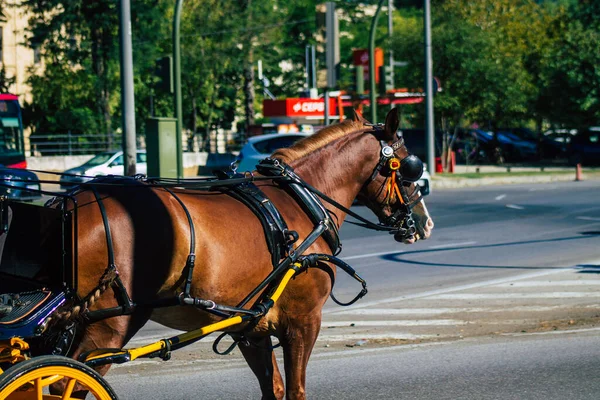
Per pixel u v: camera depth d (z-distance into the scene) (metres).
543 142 48.97
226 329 5.44
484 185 31.14
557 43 45.47
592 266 13.45
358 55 33.41
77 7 44.50
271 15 48.56
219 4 46.81
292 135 23.86
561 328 9.55
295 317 5.67
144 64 44.97
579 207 22.41
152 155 18.12
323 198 6.09
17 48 51.53
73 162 39.88
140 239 4.80
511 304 10.87
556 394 7.05
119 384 7.49
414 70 35.47
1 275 4.88
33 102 46.09
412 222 6.62
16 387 4.20
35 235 4.70
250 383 7.53
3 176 13.36
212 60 46.31
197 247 5.02
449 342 8.98
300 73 67.25
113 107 47.38
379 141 6.54
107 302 4.73
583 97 41.53
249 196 5.53
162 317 5.17
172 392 7.23
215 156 41.12
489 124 47.56
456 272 13.20
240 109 59.62
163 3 47.16
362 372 7.81
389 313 10.48
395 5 82.06
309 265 5.55
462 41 34.88
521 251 15.13
